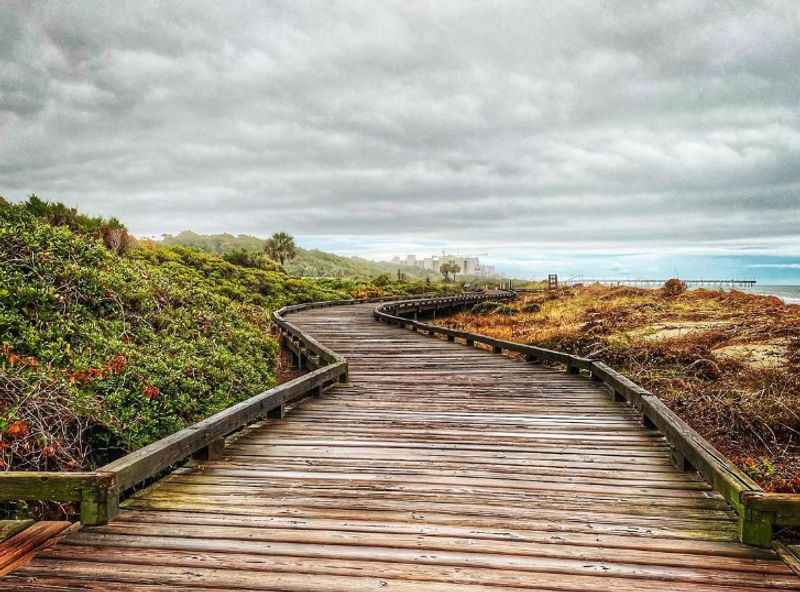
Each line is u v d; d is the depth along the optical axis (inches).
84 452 221.1
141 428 252.7
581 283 1855.3
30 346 277.3
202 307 506.0
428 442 223.0
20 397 218.8
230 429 208.5
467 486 172.2
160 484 171.8
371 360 459.8
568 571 119.6
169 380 303.9
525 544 132.3
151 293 438.0
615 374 312.2
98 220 627.8
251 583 114.1
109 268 434.0
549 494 165.6
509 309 1133.7
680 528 140.9
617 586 113.5
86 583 113.0
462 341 637.9
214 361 378.0
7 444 191.2
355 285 1763.0
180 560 123.1
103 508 139.3
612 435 234.4
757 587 113.0
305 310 1005.8
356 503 157.6
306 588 112.6
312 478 178.7
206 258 1115.9
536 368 419.2
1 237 361.1
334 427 246.8
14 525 138.7
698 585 113.8
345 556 126.0
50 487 138.8
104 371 271.9
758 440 294.4
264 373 441.7
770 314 690.2
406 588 112.8
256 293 1000.2
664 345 489.7
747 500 129.6
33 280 340.5
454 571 119.6
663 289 1173.7
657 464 195.3
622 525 142.9
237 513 149.5
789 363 393.7
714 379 388.5
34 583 112.7
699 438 179.5
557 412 277.0
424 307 1179.3
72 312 332.8
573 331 665.6
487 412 276.7
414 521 145.5
